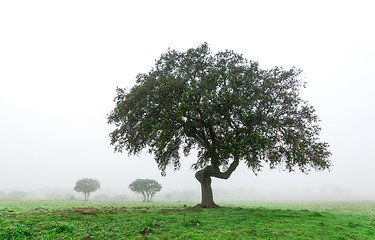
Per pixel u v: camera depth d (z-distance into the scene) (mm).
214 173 23703
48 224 10680
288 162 21922
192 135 23766
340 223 14000
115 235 9305
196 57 23391
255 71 22734
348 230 11883
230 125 22406
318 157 20344
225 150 18625
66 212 15344
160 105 21000
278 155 19375
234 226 11930
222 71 20484
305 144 19562
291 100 23250
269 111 21875
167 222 12695
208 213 17312
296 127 21953
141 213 16391
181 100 20344
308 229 11586
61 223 11000
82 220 12312
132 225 11422
